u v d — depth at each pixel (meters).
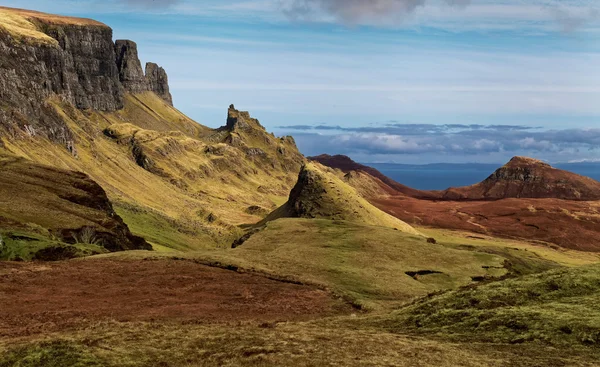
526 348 35.62
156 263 82.81
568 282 48.03
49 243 96.44
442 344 37.66
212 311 56.00
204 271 77.81
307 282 72.38
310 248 94.75
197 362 33.66
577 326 37.69
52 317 51.31
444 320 44.25
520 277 52.69
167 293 64.75
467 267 89.44
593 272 50.00
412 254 94.50
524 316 40.94
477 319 42.59
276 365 32.09
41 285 67.06
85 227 131.50
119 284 69.12
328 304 62.28
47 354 34.00
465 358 33.53
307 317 55.19
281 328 43.88
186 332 41.81
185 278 73.19
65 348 35.12
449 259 93.25
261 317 53.78
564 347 35.41
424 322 44.91
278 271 77.94
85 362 32.59
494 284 50.94
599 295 44.81
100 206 181.62
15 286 65.56
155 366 32.84
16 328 46.38
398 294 71.25
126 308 56.53
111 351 35.09
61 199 163.25
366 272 81.19
